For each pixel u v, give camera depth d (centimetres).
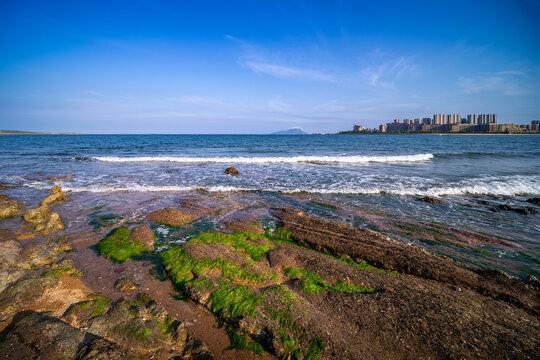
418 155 2802
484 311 487
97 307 473
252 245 741
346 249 726
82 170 2012
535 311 500
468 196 1311
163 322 452
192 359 388
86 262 656
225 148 4300
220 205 1123
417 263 643
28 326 404
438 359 384
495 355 389
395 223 936
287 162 2559
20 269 595
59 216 977
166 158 2691
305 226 873
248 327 434
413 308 482
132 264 649
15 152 3503
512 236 841
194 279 567
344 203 1170
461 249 755
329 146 4741
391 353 394
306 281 576
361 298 513
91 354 356
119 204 1130
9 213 997
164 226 892
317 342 405
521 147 4319
